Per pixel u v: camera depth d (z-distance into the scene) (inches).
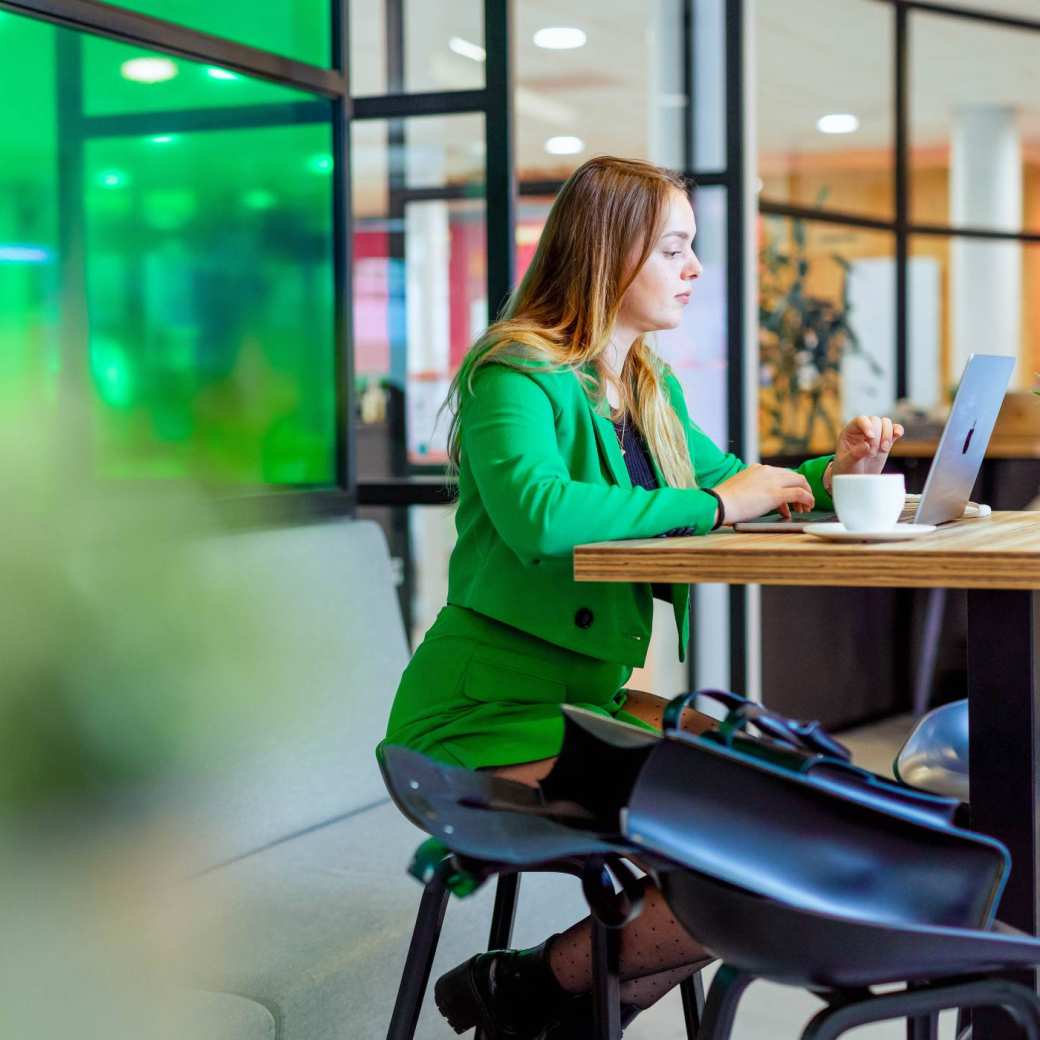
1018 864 60.4
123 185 108.3
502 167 140.9
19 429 98.7
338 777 106.7
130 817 90.2
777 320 274.2
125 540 97.8
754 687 180.1
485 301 142.9
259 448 121.2
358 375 146.9
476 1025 72.1
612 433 75.2
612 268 75.8
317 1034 75.6
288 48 125.0
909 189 308.2
